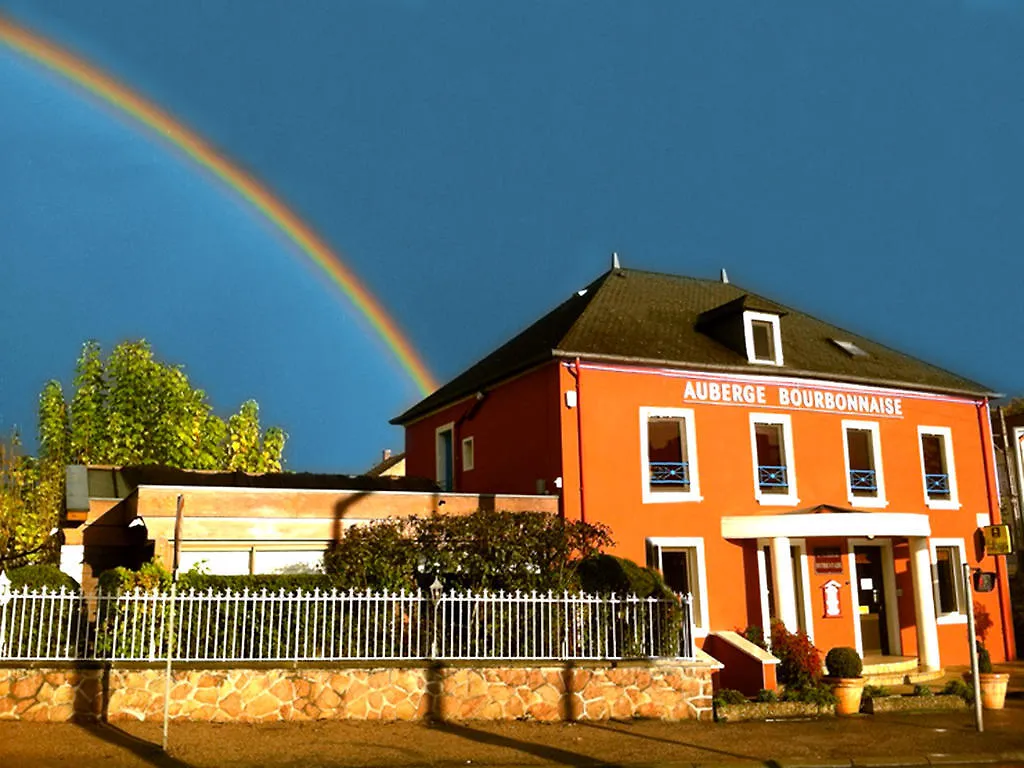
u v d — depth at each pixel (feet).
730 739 41.24
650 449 68.74
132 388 96.07
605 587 50.75
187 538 53.72
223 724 40.57
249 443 99.76
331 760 35.04
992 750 39.83
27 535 84.89
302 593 45.75
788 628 64.18
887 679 65.05
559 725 43.19
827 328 86.89
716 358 71.51
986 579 46.68
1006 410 114.11
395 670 43.29
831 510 70.18
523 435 69.41
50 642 41.04
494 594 47.42
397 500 59.31
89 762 33.42
